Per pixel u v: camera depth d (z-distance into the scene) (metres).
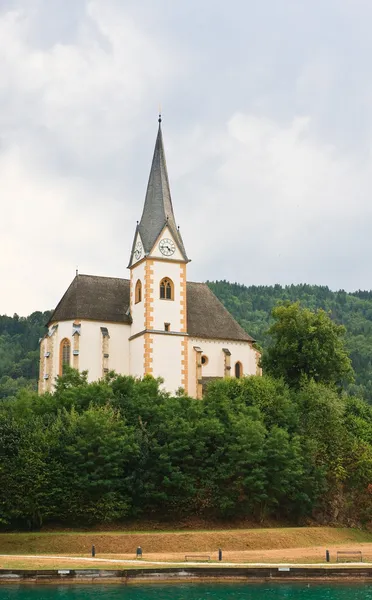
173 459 73.38
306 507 78.81
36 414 78.19
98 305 101.88
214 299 110.12
